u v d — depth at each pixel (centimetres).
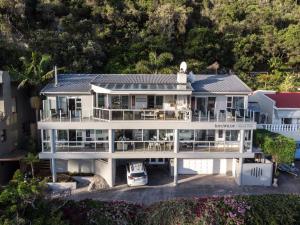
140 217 2022
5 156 3122
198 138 3183
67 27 5316
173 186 3038
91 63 4991
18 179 1967
